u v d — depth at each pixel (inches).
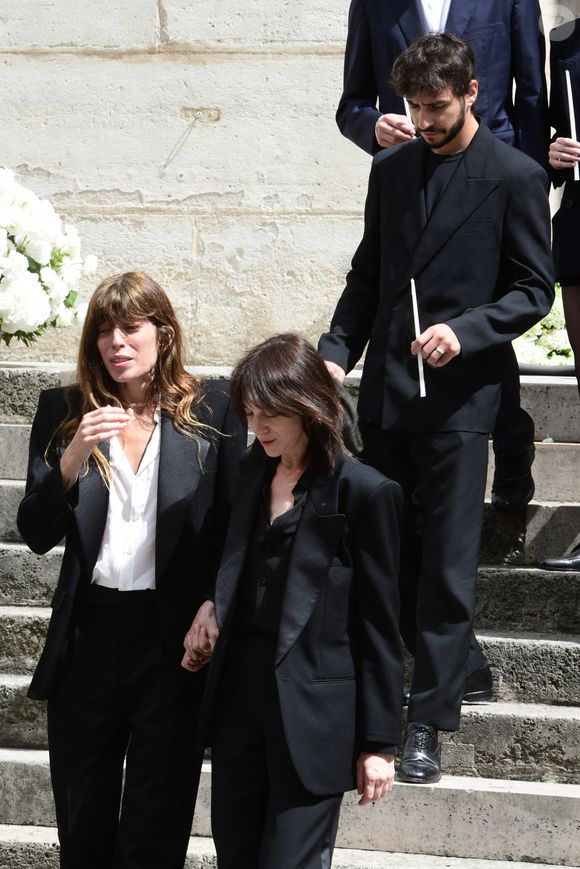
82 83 377.7
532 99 256.1
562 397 292.0
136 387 195.8
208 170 376.5
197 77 374.9
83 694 188.4
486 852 222.4
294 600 167.0
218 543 192.1
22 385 308.3
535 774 233.8
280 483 175.8
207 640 178.7
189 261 378.3
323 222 374.0
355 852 224.4
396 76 210.1
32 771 236.8
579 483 283.6
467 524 217.0
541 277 213.3
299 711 165.9
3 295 267.9
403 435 222.2
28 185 381.1
